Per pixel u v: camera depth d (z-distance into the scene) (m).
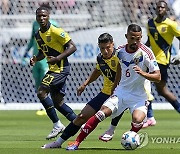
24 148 25.03
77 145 24.28
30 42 39.34
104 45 25.86
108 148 24.98
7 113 45.62
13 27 48.47
